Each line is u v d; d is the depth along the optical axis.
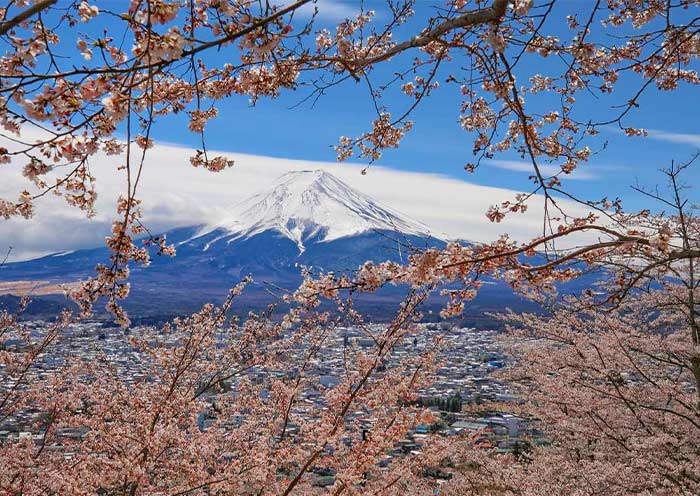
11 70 2.79
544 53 4.39
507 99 4.14
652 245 3.36
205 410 7.86
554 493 9.31
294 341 7.98
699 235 8.66
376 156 5.89
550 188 3.63
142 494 6.43
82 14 2.99
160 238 3.44
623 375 10.23
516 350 12.26
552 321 10.77
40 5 2.20
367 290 3.89
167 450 7.11
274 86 4.41
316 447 5.88
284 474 7.07
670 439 8.55
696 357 8.98
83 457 6.82
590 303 4.22
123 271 3.41
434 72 4.59
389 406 5.96
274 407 7.65
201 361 8.34
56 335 8.36
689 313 9.27
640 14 5.19
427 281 3.79
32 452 7.59
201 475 6.79
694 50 5.13
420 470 6.74
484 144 5.47
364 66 4.49
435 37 3.54
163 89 4.28
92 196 3.34
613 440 10.02
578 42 4.60
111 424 6.98
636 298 9.77
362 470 5.65
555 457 10.87
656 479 8.31
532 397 11.88
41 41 2.79
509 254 3.63
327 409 6.66
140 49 2.66
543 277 3.96
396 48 3.77
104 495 6.65
